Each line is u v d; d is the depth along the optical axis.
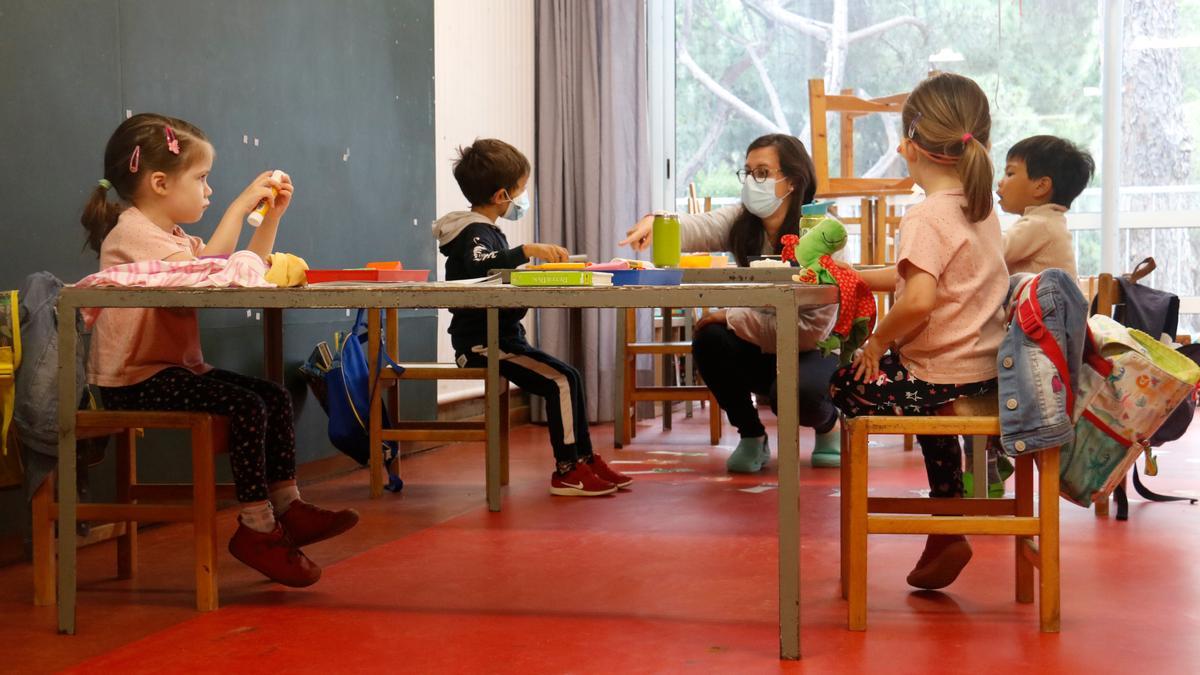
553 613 2.02
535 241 5.44
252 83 3.21
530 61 5.36
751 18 6.02
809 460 3.95
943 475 2.18
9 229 2.44
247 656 1.78
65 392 1.94
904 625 1.93
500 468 3.37
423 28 4.21
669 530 2.77
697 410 5.92
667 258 2.72
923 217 2.01
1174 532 2.69
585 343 5.27
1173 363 1.97
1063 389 1.85
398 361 3.89
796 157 3.55
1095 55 5.75
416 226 4.17
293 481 2.28
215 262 1.96
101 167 2.69
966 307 2.02
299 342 3.52
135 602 2.12
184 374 2.16
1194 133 5.78
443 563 2.43
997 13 5.79
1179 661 1.73
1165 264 5.83
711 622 1.96
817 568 2.36
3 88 2.42
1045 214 3.18
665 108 6.07
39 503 2.10
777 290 1.74
